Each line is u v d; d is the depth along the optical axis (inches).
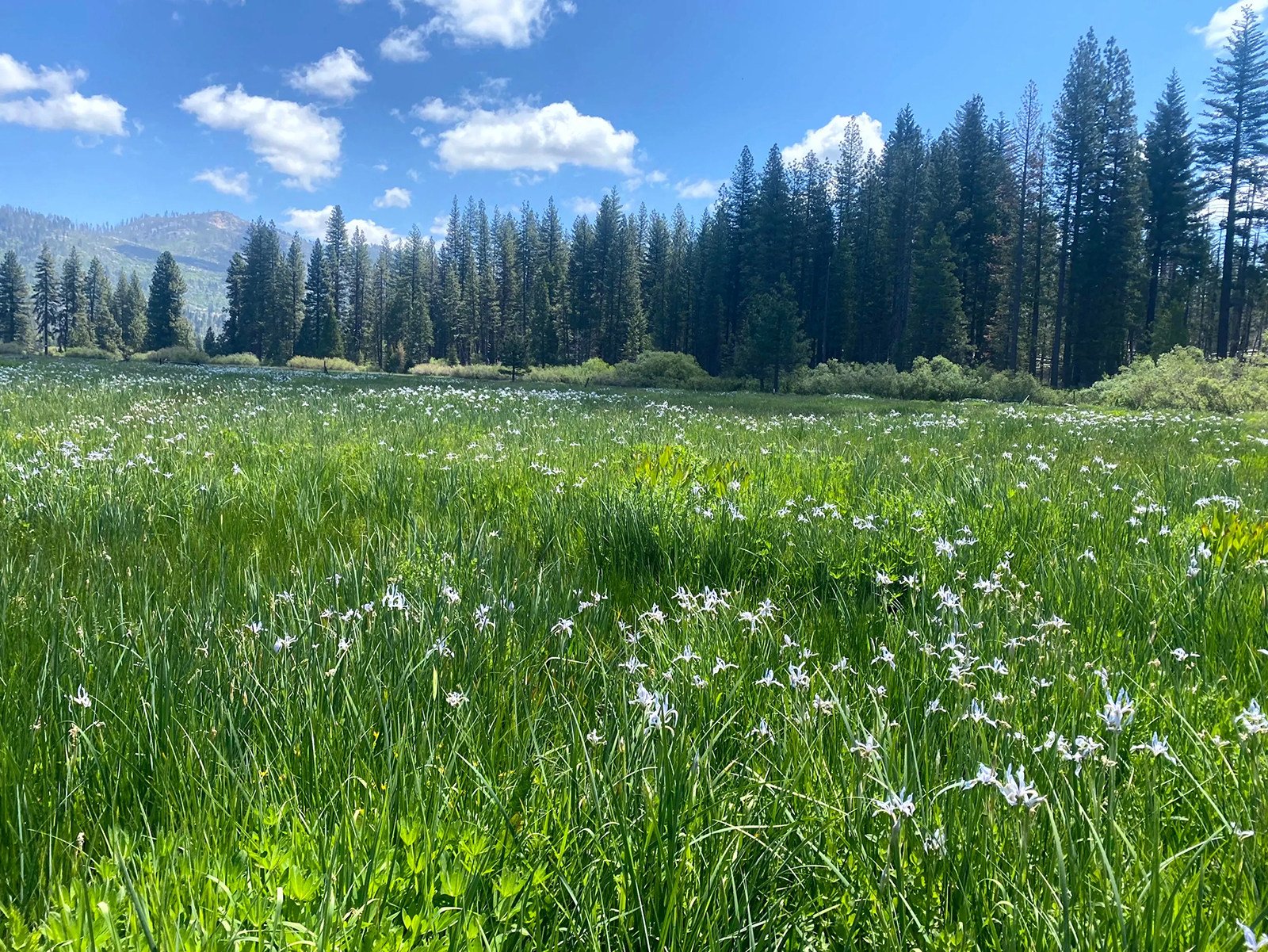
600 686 115.9
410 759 85.7
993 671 111.9
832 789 83.0
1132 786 85.5
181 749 91.2
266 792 80.7
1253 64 2117.4
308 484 261.4
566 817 77.9
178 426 418.0
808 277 2719.0
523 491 262.7
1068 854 70.9
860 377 1752.0
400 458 316.5
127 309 5442.9
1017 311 2155.5
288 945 58.2
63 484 237.3
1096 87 2042.3
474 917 62.8
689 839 70.9
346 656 112.2
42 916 68.2
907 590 166.9
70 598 141.9
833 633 143.3
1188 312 2581.2
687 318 3351.4
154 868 66.4
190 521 221.1
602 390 1615.4
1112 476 307.3
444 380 2052.2
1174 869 73.1
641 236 4414.4
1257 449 473.7
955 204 2327.8
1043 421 675.4
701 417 679.1
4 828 77.3
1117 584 160.6
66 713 98.5
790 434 526.0
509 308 4288.9
